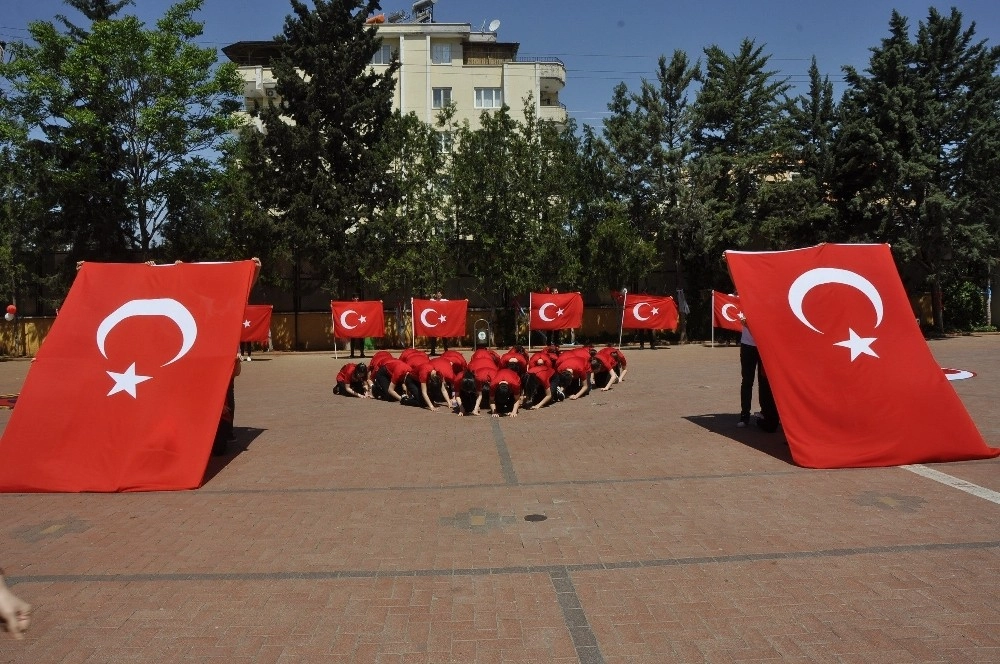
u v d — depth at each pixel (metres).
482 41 49.88
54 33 27.95
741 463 8.38
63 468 7.92
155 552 5.90
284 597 4.98
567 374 13.48
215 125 29.38
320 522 6.61
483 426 11.29
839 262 9.06
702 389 15.05
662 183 32.66
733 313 27.20
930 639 4.18
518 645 4.25
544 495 7.32
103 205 30.66
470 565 5.49
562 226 32.19
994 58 30.55
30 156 29.50
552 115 46.62
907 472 7.71
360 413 12.94
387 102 32.41
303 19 31.62
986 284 35.62
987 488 7.04
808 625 4.39
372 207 32.22
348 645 4.30
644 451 9.15
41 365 8.40
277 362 25.97
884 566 5.22
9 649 4.31
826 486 7.30
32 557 5.83
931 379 8.30
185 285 9.02
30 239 30.66
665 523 6.33
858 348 8.51
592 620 4.54
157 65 28.02
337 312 26.75
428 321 24.59
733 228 32.53
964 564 5.21
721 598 4.80
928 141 30.73
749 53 34.31
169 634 4.48
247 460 9.23
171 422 8.20
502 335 33.69
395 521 6.59
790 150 32.62
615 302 33.19
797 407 8.38
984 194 30.23
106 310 8.80
